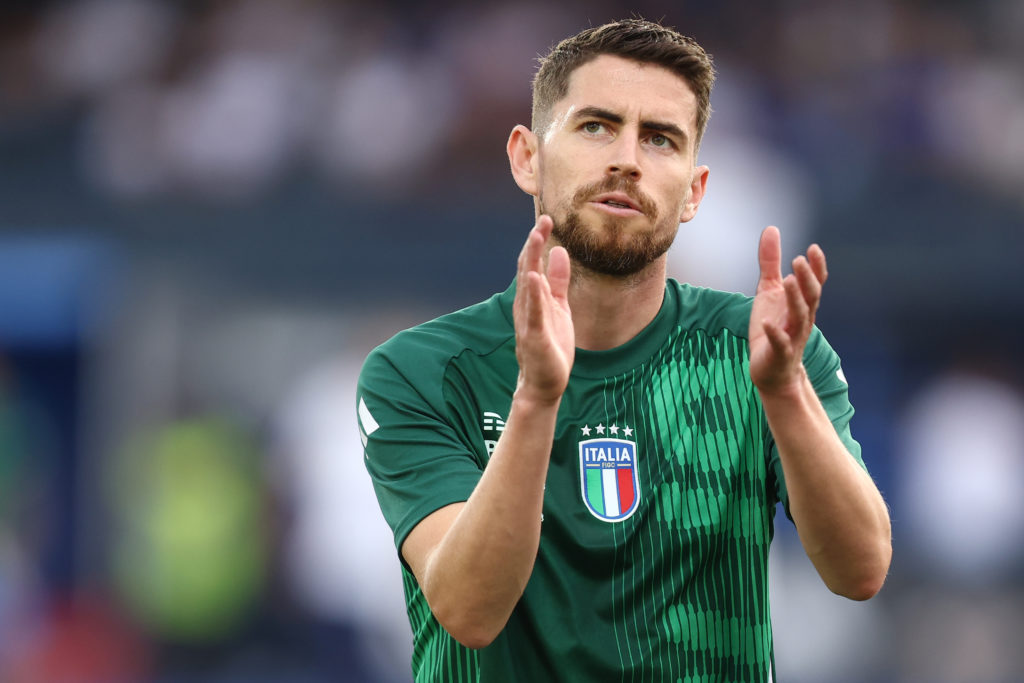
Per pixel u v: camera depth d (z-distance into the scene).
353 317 38.38
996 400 34.53
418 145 39.44
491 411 9.92
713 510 9.69
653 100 9.52
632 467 9.70
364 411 10.05
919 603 32.03
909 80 39.53
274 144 39.72
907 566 32.66
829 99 39.56
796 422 8.72
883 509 9.19
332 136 39.72
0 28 42.97
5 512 37.25
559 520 9.52
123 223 39.56
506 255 38.25
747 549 9.77
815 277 8.33
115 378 38.31
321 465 32.50
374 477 9.98
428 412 9.82
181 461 33.81
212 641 32.75
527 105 39.56
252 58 40.81
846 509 8.86
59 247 39.47
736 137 36.69
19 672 33.81
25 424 38.34
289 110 40.03
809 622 30.23
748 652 9.73
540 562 9.55
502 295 10.31
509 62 40.28
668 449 9.77
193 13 42.16
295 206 39.16
